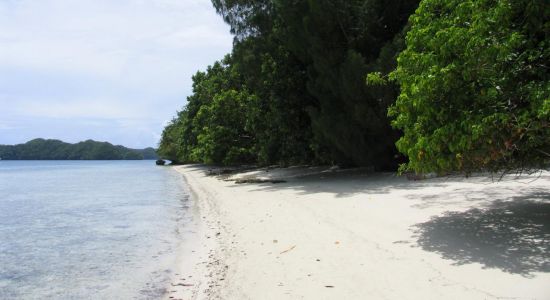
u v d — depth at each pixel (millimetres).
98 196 29094
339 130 21922
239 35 28781
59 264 10688
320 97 22906
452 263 7266
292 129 27266
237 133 43406
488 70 7695
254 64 28297
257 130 32031
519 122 7297
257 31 28000
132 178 53000
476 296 5789
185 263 9867
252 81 29828
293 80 25844
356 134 21797
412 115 8969
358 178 23031
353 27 21766
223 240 11539
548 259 7039
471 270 6828
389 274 7078
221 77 49781
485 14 7508
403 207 12672
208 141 44750
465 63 7586
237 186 27750
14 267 10492
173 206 22141
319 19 21375
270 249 9719
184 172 63500
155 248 12016
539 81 7695
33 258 11406
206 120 49281
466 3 7973
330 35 21891
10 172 74875
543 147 8023
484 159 8023
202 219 16000
